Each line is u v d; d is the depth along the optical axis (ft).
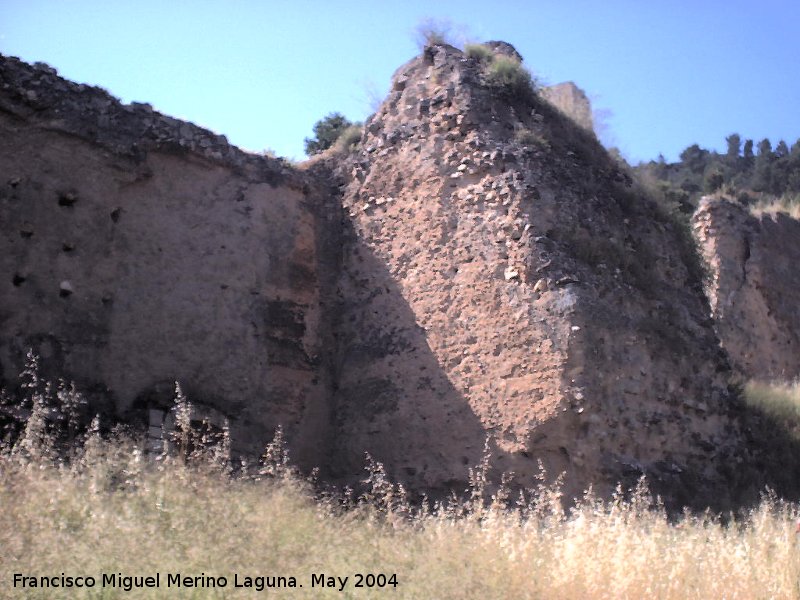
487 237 55.52
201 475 40.01
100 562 29.55
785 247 93.35
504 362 52.47
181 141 57.67
